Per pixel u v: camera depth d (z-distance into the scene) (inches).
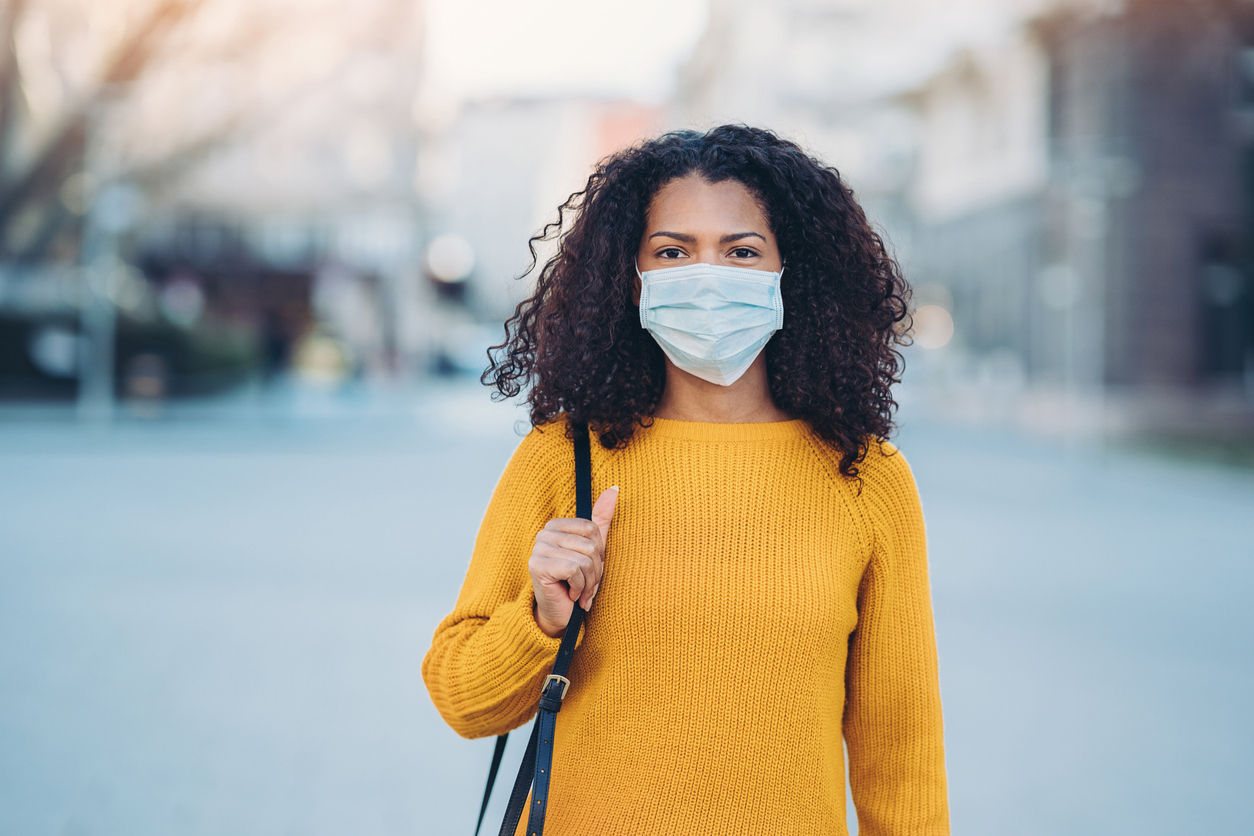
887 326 65.4
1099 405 888.9
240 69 988.6
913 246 1278.3
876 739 60.5
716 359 60.1
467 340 1768.0
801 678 55.7
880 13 1311.5
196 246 1290.6
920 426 1077.1
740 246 62.1
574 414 61.4
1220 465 693.3
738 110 1325.0
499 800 147.6
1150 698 202.4
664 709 55.6
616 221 63.2
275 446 757.3
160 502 455.5
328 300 1318.9
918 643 60.2
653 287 61.2
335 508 450.3
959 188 1186.6
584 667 57.9
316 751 165.2
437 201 1455.5
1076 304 932.6
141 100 917.2
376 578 300.5
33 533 364.8
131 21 880.9
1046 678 215.0
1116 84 922.7
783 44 1316.4
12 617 246.1
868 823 60.7
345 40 1192.8
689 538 57.9
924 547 61.9
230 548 344.5
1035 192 1021.8
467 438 850.8
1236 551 385.1
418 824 140.0
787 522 58.3
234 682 199.6
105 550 335.3
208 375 1024.2
